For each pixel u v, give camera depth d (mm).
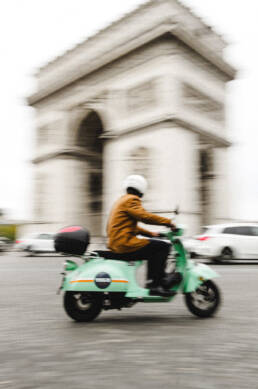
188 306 5891
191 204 29469
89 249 26734
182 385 3158
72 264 5547
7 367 3607
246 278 11656
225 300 7445
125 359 3795
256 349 4176
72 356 3898
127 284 5449
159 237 5848
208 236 19656
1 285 10078
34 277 12172
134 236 5594
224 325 5293
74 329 5059
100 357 3859
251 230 19984
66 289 5422
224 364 3674
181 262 5824
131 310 6496
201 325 5289
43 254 30344
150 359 3795
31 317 5879
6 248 34031
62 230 5523
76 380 3268
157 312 6301
